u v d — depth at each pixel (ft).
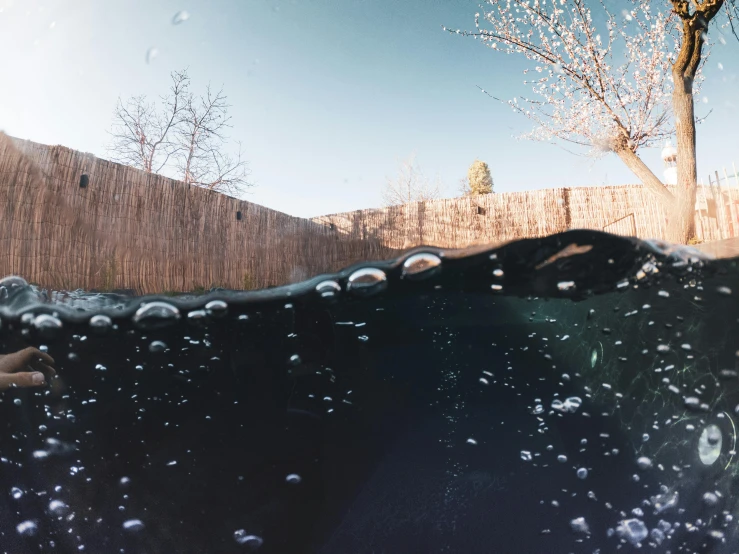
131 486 4.05
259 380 5.00
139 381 4.90
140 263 5.61
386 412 6.52
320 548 3.99
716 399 4.77
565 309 6.51
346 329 6.26
